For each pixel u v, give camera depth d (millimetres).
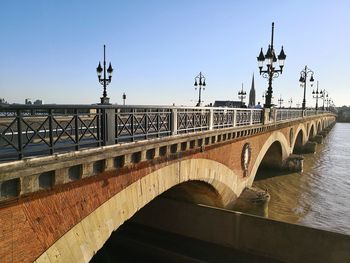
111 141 7254
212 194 15586
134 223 17609
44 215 5922
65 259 6367
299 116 37125
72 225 6535
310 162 37750
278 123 23969
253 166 19578
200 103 30062
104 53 19312
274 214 19781
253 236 14508
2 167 4910
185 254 14641
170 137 9633
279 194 24031
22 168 5242
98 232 7242
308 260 13406
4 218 5230
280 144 27953
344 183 27391
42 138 5723
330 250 13023
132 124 7961
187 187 15438
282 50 19984
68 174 6285
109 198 7566
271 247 14148
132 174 8375
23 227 5547
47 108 5625
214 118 13078
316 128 59875
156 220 16953
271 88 20953
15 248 5434
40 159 5543
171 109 9750
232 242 14938
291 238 13758
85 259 6875
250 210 16984
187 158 11344
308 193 24391
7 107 4977
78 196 6656
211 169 13484
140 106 8164
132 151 7934
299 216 19578
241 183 17578
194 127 11328
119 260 15734
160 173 9734
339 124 138750
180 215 16219
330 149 50438
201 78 29922
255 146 19625
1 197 5066
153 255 15375
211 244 15391
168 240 15906
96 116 6891
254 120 18734
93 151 6680
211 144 13000
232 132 14742
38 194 5781
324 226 18047
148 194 9180
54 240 6145
